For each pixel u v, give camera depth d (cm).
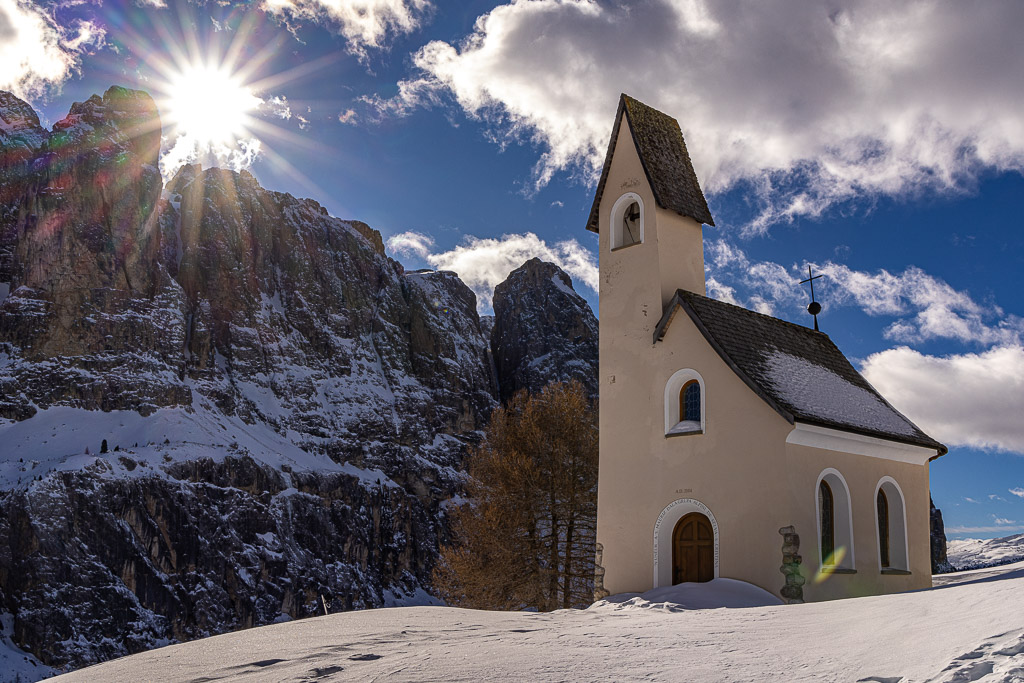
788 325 3462
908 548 3150
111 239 15050
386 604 13150
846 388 3294
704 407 2872
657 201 3183
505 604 3872
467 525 4159
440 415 17625
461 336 19275
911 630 1052
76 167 15300
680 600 2472
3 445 12288
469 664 1109
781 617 1466
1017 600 1081
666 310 3059
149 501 10912
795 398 2816
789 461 2642
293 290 17388
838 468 2862
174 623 10212
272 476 12888
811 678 865
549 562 4122
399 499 14800
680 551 2898
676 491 2883
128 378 13975
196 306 16050
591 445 4259
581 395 4453
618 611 2119
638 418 3053
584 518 4228
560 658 1123
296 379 16262
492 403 18638
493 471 4256
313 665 1191
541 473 4188
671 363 3000
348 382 16825
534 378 18588
